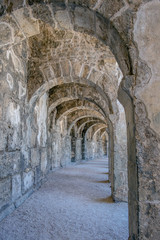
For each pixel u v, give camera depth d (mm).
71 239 2531
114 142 4324
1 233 2670
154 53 1569
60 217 3273
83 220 3160
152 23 1599
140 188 1459
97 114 11047
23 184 4234
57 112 9039
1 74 3234
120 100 1869
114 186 4219
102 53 4367
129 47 1585
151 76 1550
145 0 1621
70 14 1999
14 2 2068
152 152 1484
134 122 1525
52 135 8836
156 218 1431
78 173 8391
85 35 4055
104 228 2867
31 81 4641
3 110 3281
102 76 4457
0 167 3121
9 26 2539
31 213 3434
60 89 7066
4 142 3295
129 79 1562
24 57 4422
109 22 1684
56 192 4953
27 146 4574
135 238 1505
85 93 6781
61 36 4258
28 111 4695
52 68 4562
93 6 1710
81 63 4465
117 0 1657
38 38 4410
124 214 3451
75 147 12992
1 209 3148
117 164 4273
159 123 1506
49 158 8266
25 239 2523
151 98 1531
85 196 4625
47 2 1913
